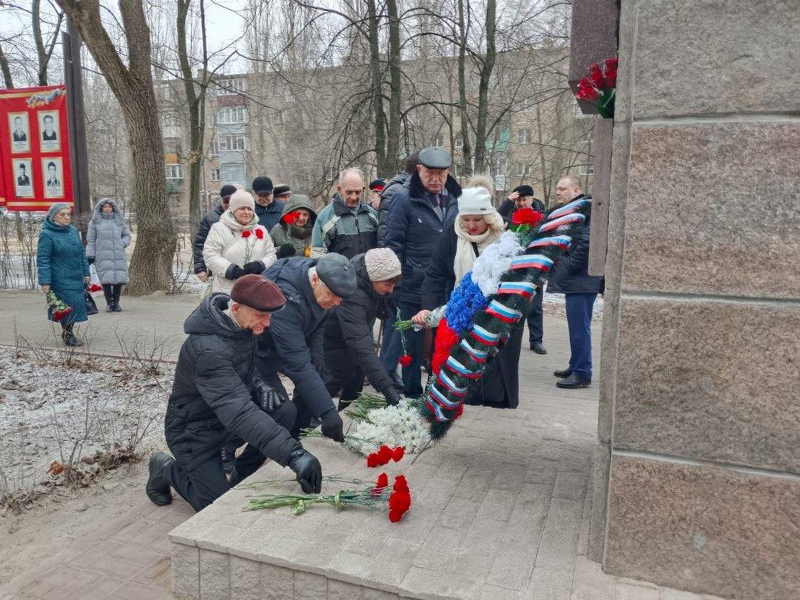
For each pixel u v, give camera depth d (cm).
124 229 1009
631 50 214
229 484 338
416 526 267
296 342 338
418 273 484
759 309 206
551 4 1466
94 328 855
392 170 1402
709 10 201
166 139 4244
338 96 1565
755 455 212
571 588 225
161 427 488
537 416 421
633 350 221
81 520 349
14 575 296
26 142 1241
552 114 2483
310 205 664
